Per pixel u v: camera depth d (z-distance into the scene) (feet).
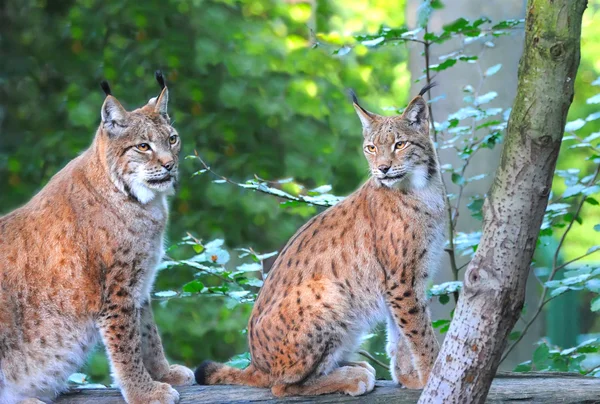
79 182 29.96
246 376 30.68
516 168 19.98
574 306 49.44
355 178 70.38
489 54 43.42
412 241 30.07
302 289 29.50
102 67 65.98
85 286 29.32
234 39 66.49
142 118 30.76
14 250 29.07
